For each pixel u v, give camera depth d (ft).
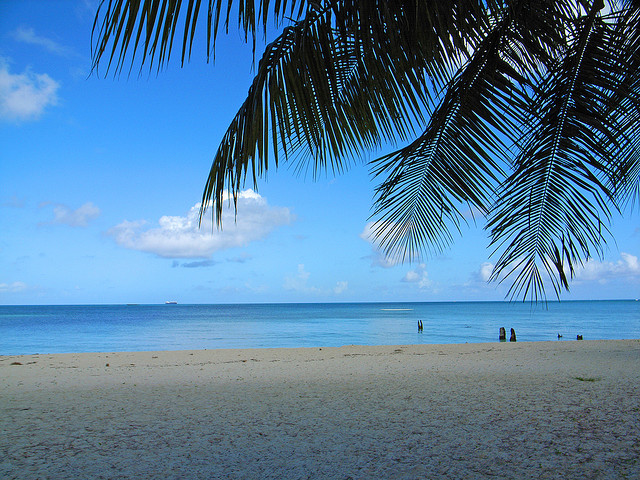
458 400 16.69
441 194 12.07
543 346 47.83
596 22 10.03
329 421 13.87
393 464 9.55
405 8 7.03
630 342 50.21
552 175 10.75
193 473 9.37
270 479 8.89
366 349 51.03
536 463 9.30
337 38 7.16
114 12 4.71
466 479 8.52
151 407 17.04
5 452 11.16
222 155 7.54
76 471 9.66
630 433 11.34
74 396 20.17
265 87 6.66
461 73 10.59
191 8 4.87
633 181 12.17
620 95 9.93
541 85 10.48
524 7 9.48
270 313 345.72
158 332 126.00
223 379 25.43
